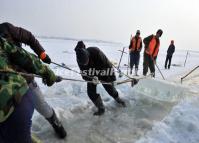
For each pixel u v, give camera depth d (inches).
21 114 86.3
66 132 153.9
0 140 86.4
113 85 196.9
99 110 184.9
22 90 88.1
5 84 84.6
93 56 178.2
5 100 83.0
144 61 352.2
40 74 115.3
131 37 426.9
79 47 167.9
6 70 88.3
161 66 645.9
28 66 108.0
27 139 89.8
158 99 213.3
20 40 127.0
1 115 82.9
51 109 142.7
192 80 358.0
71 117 177.6
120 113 189.8
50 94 228.7
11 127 85.8
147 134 150.6
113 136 154.5
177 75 430.9
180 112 174.6
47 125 159.6
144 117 183.8
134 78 229.6
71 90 238.8
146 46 348.2
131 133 158.9
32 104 92.6
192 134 148.9
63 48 1424.7
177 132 151.8
